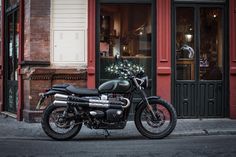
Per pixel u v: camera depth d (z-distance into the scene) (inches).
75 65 502.9
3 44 609.3
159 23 503.8
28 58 504.7
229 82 514.3
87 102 398.3
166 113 413.7
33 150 354.0
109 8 507.8
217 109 518.0
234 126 465.4
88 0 499.8
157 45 504.7
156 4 506.3
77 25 502.9
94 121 399.2
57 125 398.9
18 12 556.1
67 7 502.3
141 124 408.5
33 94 496.1
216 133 437.7
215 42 520.1
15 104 565.3
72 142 394.6
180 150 350.6
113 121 399.2
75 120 401.7
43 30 499.2
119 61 508.7
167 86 504.4
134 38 511.5
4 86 607.2
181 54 514.3
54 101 398.6
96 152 344.2
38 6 498.3
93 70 498.6
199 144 378.3
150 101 407.8
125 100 402.3
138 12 511.5
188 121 498.6
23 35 527.5
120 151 348.2
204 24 518.3
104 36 506.9
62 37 502.0
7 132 441.7
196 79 514.6
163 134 408.5
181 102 511.8
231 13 511.8
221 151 345.1
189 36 515.8
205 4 514.9
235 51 511.8
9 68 603.2
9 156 329.7
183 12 514.6
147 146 370.9
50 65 500.4
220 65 520.4
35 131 447.2
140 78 412.8
